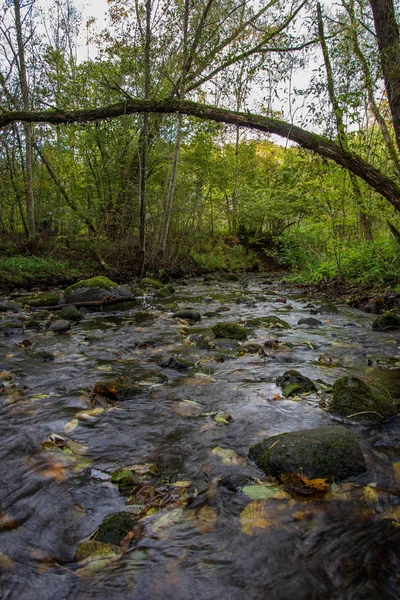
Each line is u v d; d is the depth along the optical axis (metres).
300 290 10.27
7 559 1.43
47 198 13.86
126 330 5.50
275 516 1.62
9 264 10.32
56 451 2.19
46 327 5.63
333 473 1.83
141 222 12.23
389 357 3.99
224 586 1.30
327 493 1.75
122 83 12.40
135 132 12.49
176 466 2.04
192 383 3.28
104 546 1.46
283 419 2.57
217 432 2.41
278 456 1.90
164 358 3.85
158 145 13.52
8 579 1.34
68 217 12.69
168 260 14.38
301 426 2.47
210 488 1.83
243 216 21.11
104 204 13.05
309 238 12.14
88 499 1.78
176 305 7.61
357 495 1.74
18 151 13.10
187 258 16.16
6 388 3.18
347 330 5.34
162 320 6.22
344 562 1.39
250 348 4.27
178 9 11.27
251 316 6.54
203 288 11.34
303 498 1.73
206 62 11.44
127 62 11.45
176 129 13.31
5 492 1.83
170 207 13.55
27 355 4.18
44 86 12.78
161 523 1.60
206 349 4.38
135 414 2.70
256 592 1.28
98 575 1.36
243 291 10.47
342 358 3.99
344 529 1.54
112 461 2.10
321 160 7.92
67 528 1.60
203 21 11.49
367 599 1.24
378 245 8.73
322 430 2.04
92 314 6.93
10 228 13.56
